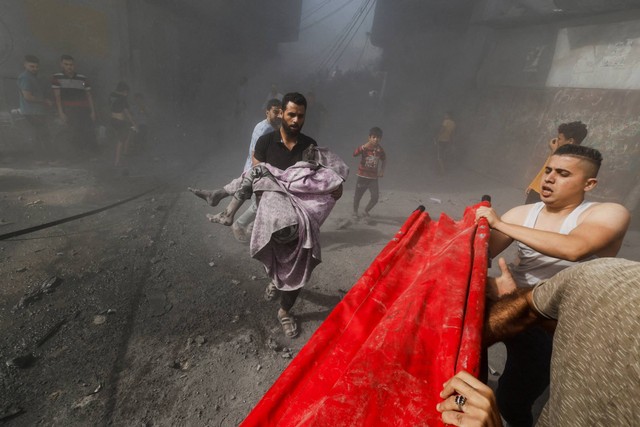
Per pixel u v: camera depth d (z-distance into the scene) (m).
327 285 3.63
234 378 2.37
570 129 3.31
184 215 4.90
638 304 0.52
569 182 1.47
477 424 0.66
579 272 0.68
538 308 0.83
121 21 8.75
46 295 2.89
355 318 1.21
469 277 1.23
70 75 6.79
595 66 7.09
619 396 0.51
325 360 1.09
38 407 1.99
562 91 7.71
